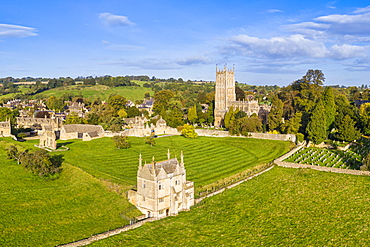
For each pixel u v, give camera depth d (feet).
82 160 374.63
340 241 213.87
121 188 283.59
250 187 313.94
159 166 252.83
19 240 206.39
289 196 289.74
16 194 262.88
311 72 608.19
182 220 245.45
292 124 500.74
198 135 579.89
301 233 225.35
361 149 442.50
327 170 352.69
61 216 238.89
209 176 341.00
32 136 531.50
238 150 465.06
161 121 610.65
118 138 456.04
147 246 205.46
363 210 256.32
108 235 215.31
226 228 233.55
